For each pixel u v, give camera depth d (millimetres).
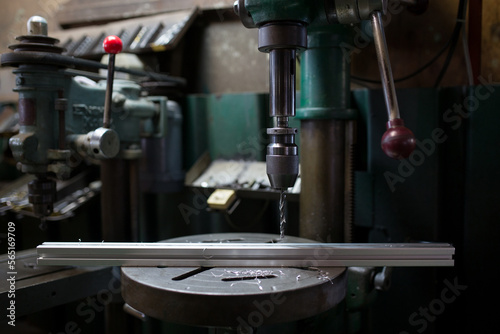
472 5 1482
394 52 1661
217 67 2051
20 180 2260
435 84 1562
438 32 1563
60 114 1307
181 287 948
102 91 1484
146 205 1914
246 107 1827
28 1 2629
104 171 1595
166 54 1917
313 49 1344
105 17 2266
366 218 1580
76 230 2029
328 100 1345
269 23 1095
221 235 1378
